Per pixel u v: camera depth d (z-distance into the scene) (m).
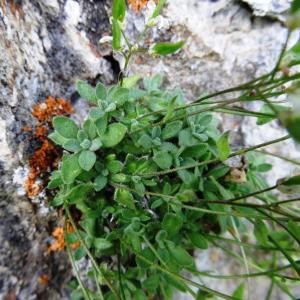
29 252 0.10
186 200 0.09
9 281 0.10
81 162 0.08
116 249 0.10
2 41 0.08
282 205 0.11
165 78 0.11
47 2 0.10
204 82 0.11
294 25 0.05
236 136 0.12
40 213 0.10
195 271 0.10
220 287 0.13
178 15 0.11
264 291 0.13
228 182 0.10
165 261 0.09
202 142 0.10
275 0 0.11
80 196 0.09
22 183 0.09
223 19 0.11
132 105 0.09
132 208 0.09
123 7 0.08
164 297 0.11
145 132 0.09
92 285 0.11
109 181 0.09
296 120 0.05
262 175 0.12
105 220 0.10
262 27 0.11
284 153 0.12
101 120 0.09
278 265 0.13
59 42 0.10
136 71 0.11
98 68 0.11
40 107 0.10
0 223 0.10
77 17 0.10
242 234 0.13
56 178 0.09
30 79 0.09
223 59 0.11
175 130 0.09
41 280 0.10
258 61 0.11
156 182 0.09
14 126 0.09
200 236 0.10
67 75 0.10
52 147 0.10
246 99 0.07
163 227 0.09
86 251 0.09
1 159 0.09
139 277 0.10
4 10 0.09
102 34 0.10
